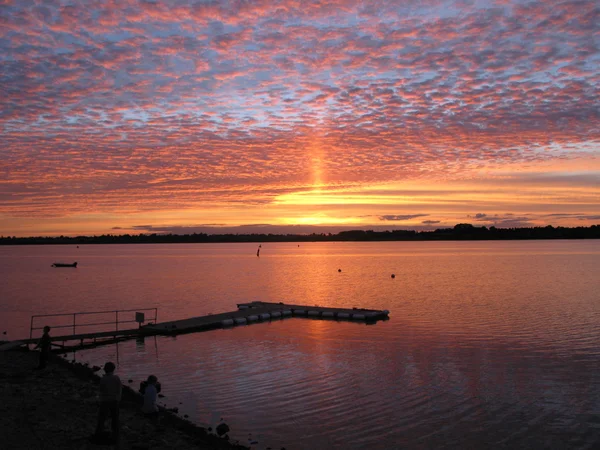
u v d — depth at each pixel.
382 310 40.47
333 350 28.28
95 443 12.66
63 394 17.50
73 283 75.88
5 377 20.12
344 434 16.44
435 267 105.94
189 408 18.69
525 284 66.31
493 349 27.97
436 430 16.80
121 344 31.05
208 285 71.50
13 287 69.62
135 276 89.94
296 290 63.56
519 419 17.73
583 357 26.05
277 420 17.58
